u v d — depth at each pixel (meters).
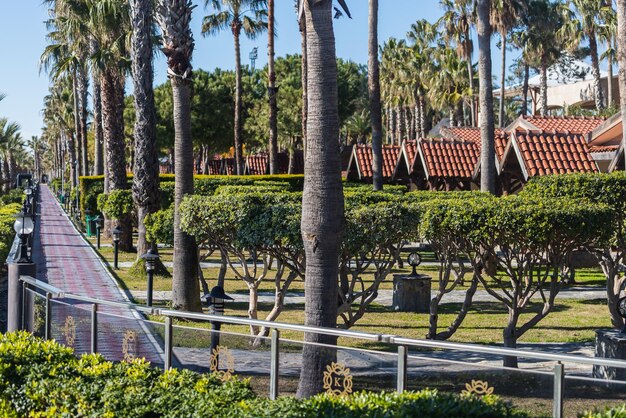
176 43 14.45
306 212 7.29
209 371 6.73
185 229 12.44
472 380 5.48
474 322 15.52
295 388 6.31
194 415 5.29
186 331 6.88
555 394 5.12
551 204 11.01
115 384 6.02
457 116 60.62
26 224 9.79
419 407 4.69
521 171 28.67
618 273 16.44
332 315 7.26
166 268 22.70
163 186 30.19
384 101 68.00
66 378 6.28
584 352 12.39
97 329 7.58
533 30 54.72
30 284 9.53
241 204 11.82
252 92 66.69
